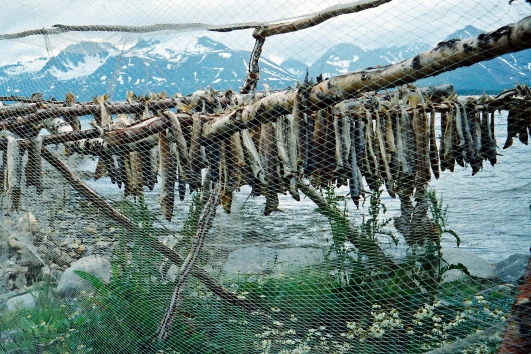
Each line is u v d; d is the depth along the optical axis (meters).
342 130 3.80
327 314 4.45
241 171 4.20
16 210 5.23
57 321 4.96
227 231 4.81
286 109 3.75
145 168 4.71
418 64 2.95
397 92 4.07
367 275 4.52
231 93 4.73
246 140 4.08
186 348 4.54
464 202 5.68
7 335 5.14
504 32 2.63
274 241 4.76
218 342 4.49
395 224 4.59
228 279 4.82
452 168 4.47
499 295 4.40
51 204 5.29
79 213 5.20
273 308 4.56
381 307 4.43
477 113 4.48
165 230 4.92
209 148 4.30
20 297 5.68
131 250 5.02
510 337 2.72
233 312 4.66
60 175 5.24
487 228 5.42
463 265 4.76
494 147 4.58
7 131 5.61
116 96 5.51
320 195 4.42
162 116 4.43
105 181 5.68
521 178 5.87
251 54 4.54
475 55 2.74
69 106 5.61
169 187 4.43
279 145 3.89
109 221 5.12
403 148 4.04
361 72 3.23
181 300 4.64
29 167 5.14
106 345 4.73
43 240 5.36
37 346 4.80
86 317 4.90
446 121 4.44
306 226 4.69
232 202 4.72
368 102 3.98
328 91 3.41
